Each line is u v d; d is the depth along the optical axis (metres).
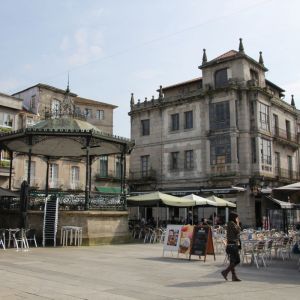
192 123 41.75
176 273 11.78
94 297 7.99
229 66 39.81
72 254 16.31
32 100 45.34
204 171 39.94
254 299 8.12
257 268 13.41
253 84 38.91
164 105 44.12
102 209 22.25
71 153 27.61
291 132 46.09
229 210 37.19
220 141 39.00
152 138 45.09
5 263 13.12
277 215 37.06
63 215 20.62
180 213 41.38
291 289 9.39
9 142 23.50
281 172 42.19
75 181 44.47
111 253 17.11
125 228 23.11
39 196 22.05
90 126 24.03
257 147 38.22
